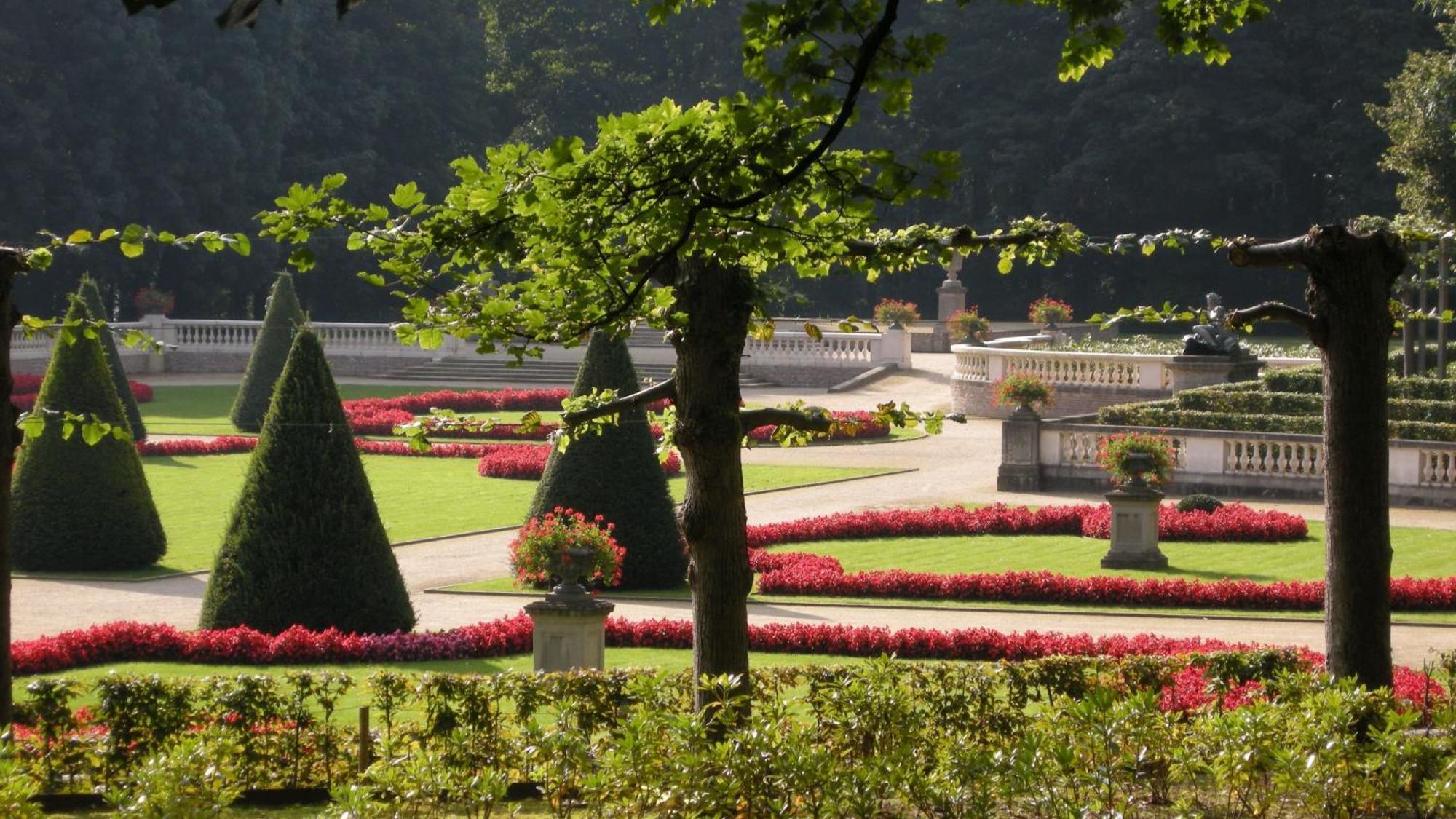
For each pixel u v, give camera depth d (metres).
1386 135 66.69
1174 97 69.75
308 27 69.25
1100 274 76.69
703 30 77.94
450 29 74.56
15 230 59.16
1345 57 68.12
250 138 64.38
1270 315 10.09
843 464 34.66
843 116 7.77
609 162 8.12
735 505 9.66
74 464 23.09
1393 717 8.27
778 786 7.93
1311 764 7.91
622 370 21.78
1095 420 32.72
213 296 66.19
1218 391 33.78
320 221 8.72
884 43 7.71
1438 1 47.91
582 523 16.53
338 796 7.89
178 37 62.50
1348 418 9.88
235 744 10.28
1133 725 8.59
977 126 73.56
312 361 18.19
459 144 75.75
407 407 45.38
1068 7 8.13
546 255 9.00
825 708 9.60
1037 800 7.69
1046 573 20.48
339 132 69.38
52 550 22.86
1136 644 16.19
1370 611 9.84
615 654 17.31
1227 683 11.89
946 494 30.30
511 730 12.23
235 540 17.98
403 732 11.77
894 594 20.55
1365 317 9.88
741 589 9.69
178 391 52.53
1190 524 24.72
